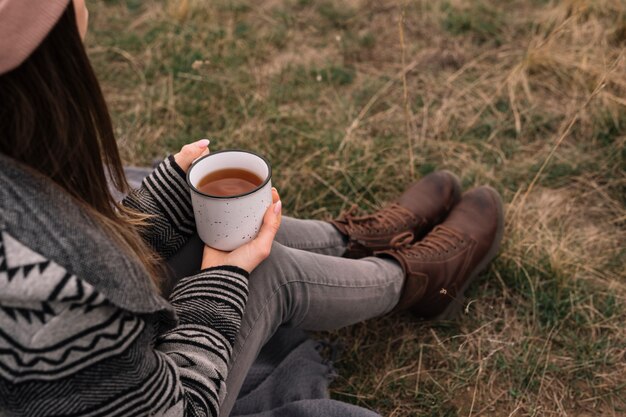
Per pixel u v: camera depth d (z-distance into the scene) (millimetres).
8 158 745
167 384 893
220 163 1188
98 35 2820
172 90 2523
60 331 739
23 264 697
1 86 729
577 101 2402
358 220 1768
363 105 2479
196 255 1295
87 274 739
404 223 1809
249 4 2986
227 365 1075
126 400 833
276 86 2564
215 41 2787
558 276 1847
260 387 1515
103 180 890
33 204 730
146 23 2891
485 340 1746
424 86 2551
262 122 2375
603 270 1884
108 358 790
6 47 682
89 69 802
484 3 2895
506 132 2354
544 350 1708
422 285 1634
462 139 2318
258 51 2727
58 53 758
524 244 1914
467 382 1661
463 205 1888
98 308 759
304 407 1360
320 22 2895
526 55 2512
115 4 2994
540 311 1799
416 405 1635
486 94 2475
